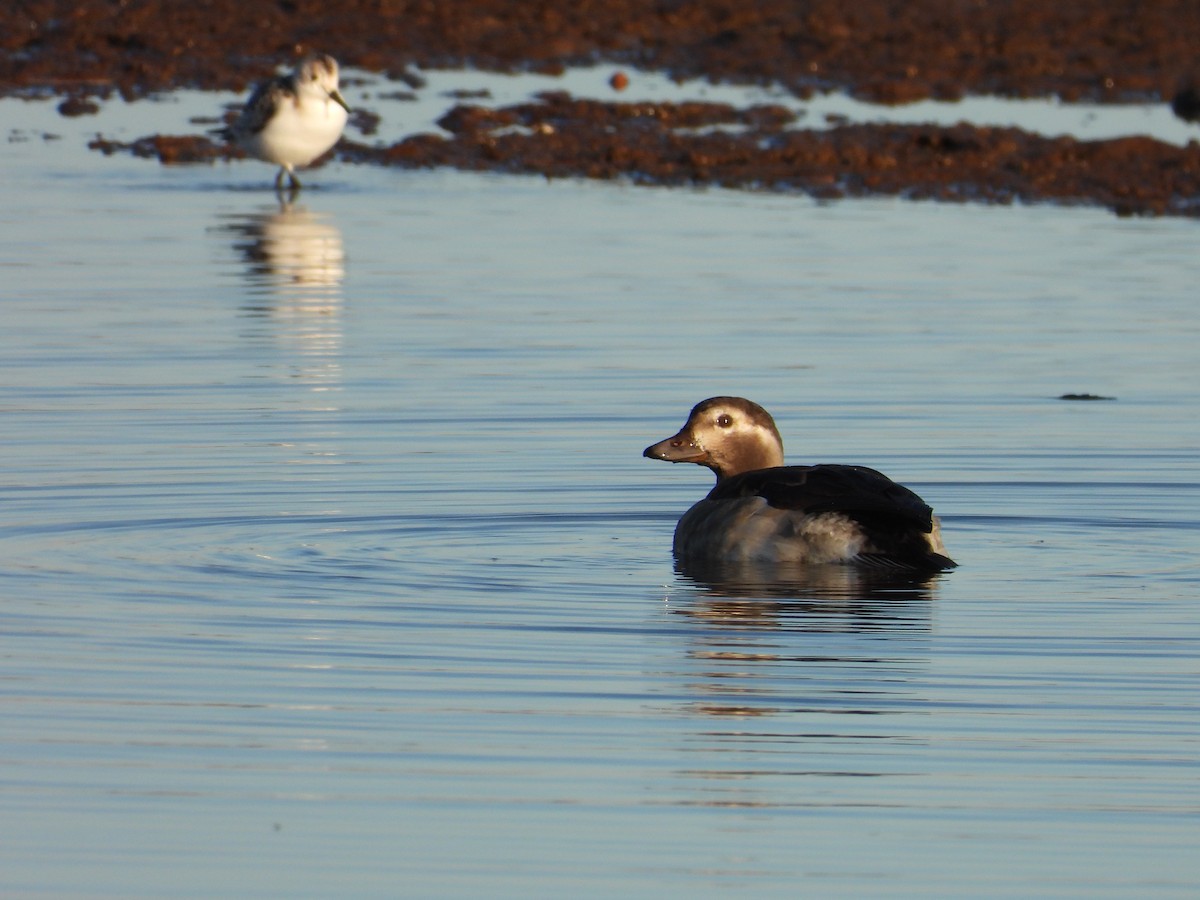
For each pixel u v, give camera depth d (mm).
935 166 32281
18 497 15047
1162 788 9586
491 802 9312
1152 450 16797
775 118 35312
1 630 11852
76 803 9266
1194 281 24250
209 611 12289
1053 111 36500
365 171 32531
